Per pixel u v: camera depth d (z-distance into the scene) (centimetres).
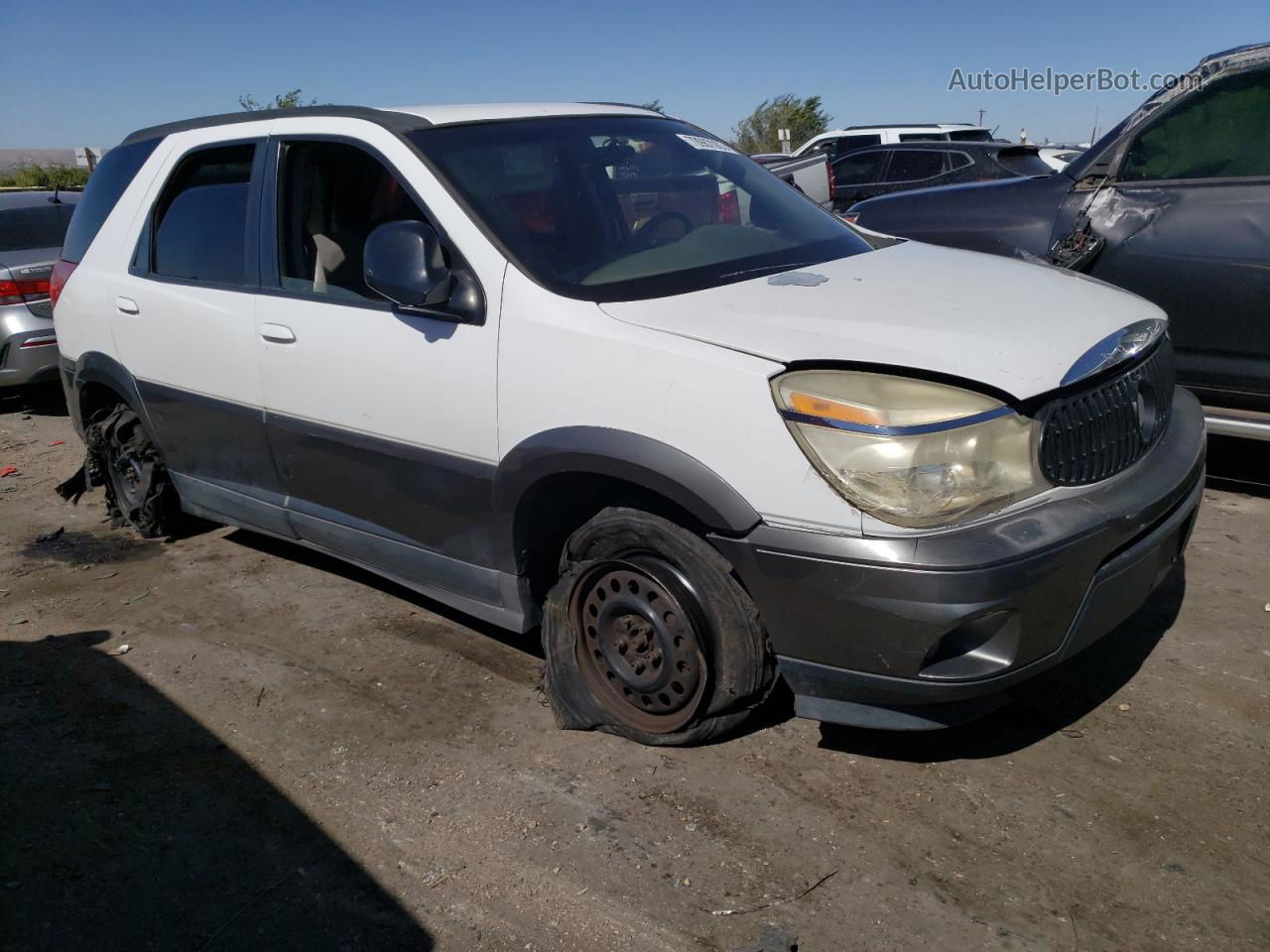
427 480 338
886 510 246
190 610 437
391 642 396
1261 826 265
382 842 281
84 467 556
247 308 389
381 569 380
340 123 370
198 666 387
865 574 247
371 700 354
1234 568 408
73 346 491
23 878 276
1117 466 280
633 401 278
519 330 303
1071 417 263
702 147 409
